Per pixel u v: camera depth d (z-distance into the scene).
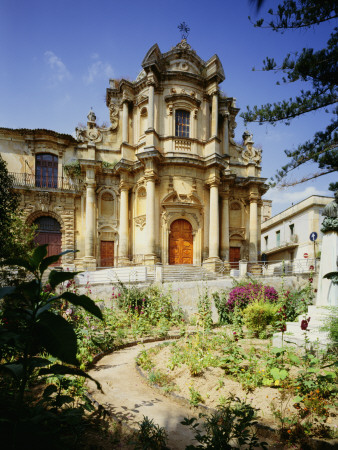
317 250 27.73
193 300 15.94
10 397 4.03
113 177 25.50
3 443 2.54
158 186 23.61
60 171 25.22
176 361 7.25
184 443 4.35
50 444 2.61
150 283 16.16
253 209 26.98
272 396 5.37
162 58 25.19
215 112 24.80
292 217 31.91
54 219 24.83
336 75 7.09
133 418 5.05
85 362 7.83
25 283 2.62
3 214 11.30
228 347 7.42
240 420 4.12
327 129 8.41
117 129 26.56
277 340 8.32
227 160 27.09
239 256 27.05
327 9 6.32
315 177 8.74
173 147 24.00
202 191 24.36
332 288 8.93
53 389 3.83
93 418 5.00
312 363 5.89
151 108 23.44
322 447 4.04
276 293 14.20
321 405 4.76
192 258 24.05
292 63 7.47
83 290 14.88
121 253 23.66
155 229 22.98
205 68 25.91
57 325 2.58
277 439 4.41
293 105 7.95
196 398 5.53
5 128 23.91
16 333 2.60
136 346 10.27
